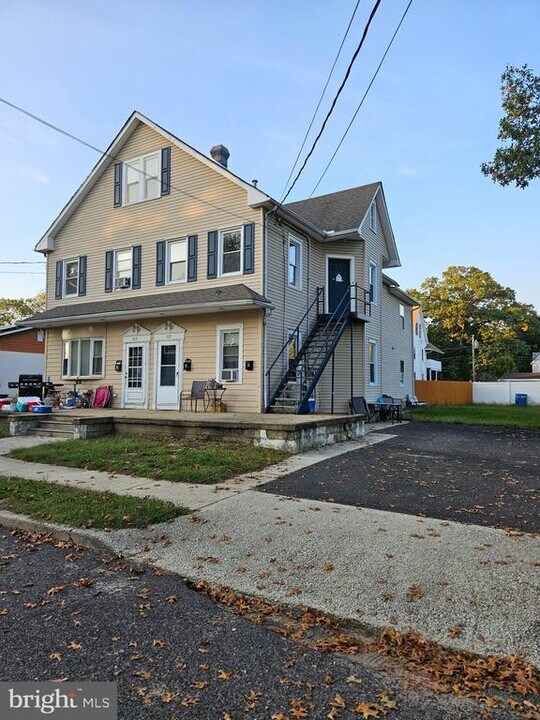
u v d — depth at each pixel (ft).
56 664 8.76
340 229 52.24
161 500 18.80
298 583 12.01
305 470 24.48
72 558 14.24
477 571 12.35
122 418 36.60
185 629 10.07
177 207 48.60
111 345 51.98
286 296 47.01
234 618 10.59
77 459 26.96
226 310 43.75
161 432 34.68
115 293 52.34
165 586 12.21
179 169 48.70
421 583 11.76
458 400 95.25
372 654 9.24
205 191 46.93
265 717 7.34
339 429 35.01
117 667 8.66
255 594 11.59
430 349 139.64
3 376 75.10
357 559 13.28
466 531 15.40
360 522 16.34
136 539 15.15
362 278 54.39
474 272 159.12
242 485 21.45
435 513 17.43
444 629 9.80
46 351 57.47
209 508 17.99
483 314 156.46
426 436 38.91
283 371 46.09
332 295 54.29
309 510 17.72
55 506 18.20
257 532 15.51
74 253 56.03
